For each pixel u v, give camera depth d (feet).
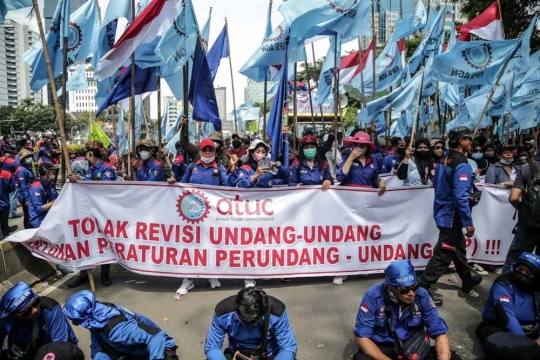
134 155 21.86
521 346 10.50
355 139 17.90
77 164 33.27
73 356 10.67
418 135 41.83
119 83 22.98
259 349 10.36
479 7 54.24
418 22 34.09
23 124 315.37
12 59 469.57
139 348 11.00
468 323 14.71
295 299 16.87
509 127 32.55
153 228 17.70
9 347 11.48
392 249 18.49
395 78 33.45
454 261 16.60
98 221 17.72
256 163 19.85
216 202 17.63
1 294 16.93
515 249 15.47
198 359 12.85
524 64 23.89
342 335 14.16
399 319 11.03
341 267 18.19
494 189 19.31
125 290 18.01
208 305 16.43
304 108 56.03
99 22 22.70
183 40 20.85
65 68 19.47
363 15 23.17
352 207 18.12
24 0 17.69
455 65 24.38
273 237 17.81
